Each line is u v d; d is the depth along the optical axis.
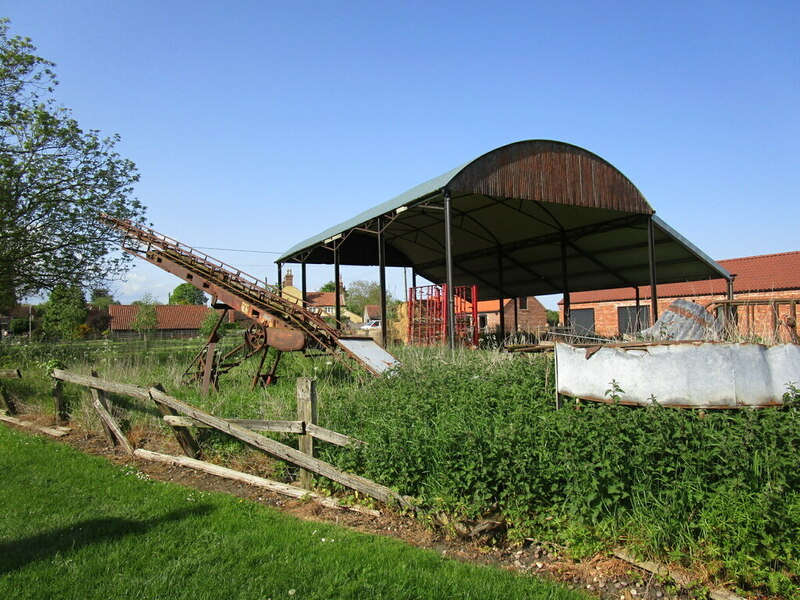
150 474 6.96
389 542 4.75
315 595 3.85
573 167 16.39
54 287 20.58
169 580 4.09
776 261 27.19
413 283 31.22
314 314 12.03
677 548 4.09
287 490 6.01
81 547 4.68
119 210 20.67
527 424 5.39
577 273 26.11
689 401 4.84
